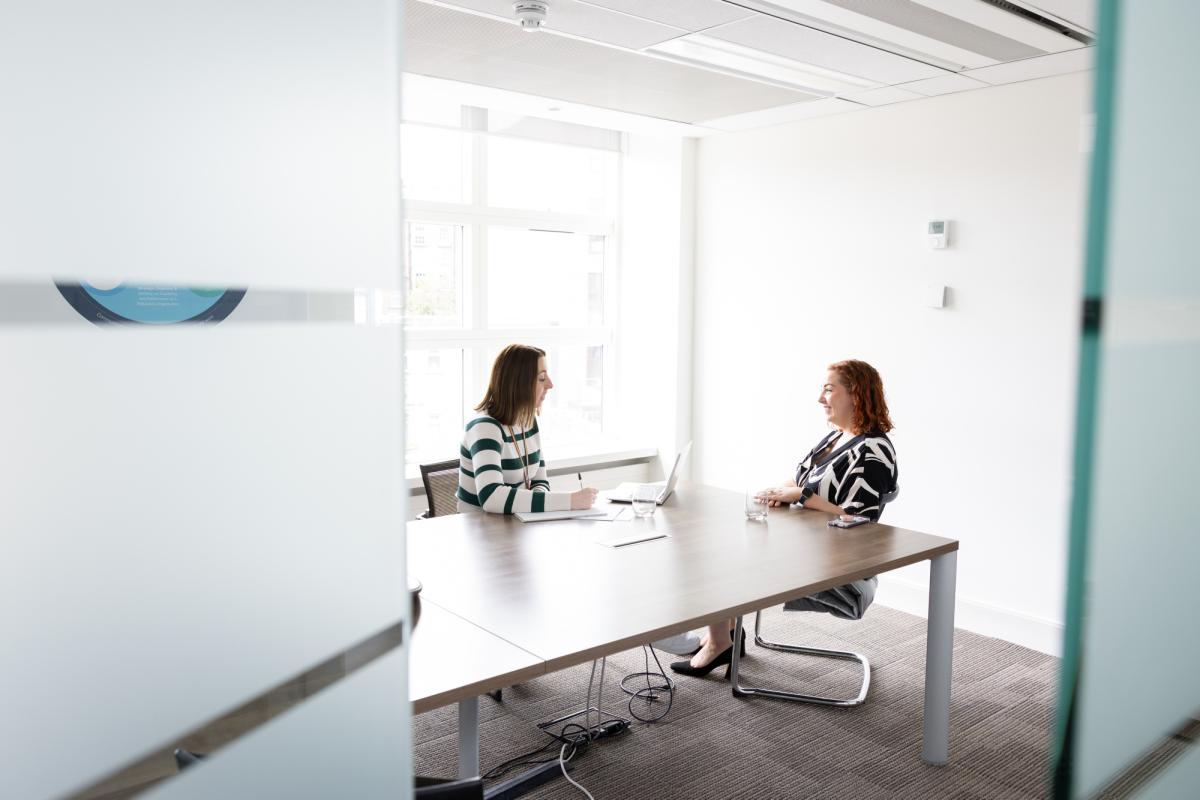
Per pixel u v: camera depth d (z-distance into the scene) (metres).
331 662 0.75
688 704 3.48
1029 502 4.11
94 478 0.59
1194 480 0.76
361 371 0.75
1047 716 3.41
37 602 0.57
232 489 0.67
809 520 3.28
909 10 3.04
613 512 3.32
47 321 0.57
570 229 5.65
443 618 2.20
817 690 3.62
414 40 3.40
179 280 0.63
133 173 0.60
